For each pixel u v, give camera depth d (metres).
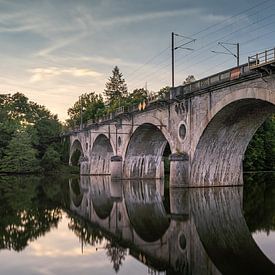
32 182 64.38
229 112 38.59
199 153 43.38
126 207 32.75
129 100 99.50
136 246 18.83
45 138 104.81
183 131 45.12
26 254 17.25
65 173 93.50
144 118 56.97
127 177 67.62
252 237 20.20
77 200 38.12
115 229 23.14
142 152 67.50
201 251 17.67
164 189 48.59
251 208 30.27
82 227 23.69
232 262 15.90
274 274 14.28
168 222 25.08
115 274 14.38
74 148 103.50
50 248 18.38
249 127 42.94
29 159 89.06
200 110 41.34
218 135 42.34
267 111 39.28
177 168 44.28
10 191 46.91
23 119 131.62
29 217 27.11
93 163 88.25
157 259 16.44
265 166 89.00
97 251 17.84
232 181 47.53
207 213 28.25
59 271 14.73
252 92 33.44
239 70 34.41
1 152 88.88
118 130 69.00
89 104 119.94
